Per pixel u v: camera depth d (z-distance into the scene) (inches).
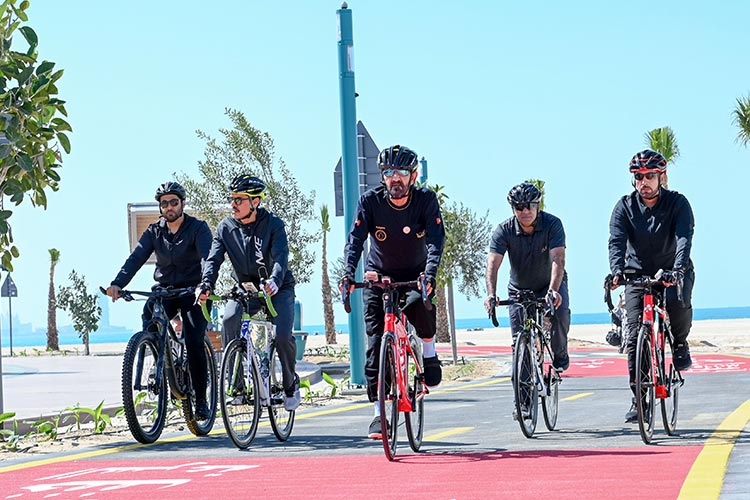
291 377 556.7
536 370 539.8
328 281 3757.4
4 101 591.5
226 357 514.9
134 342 555.5
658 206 507.8
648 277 495.2
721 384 884.0
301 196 1750.7
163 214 575.5
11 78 597.0
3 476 455.5
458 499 347.3
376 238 489.4
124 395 551.8
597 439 505.7
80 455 526.3
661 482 365.1
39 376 1379.2
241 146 1712.6
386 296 468.8
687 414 616.7
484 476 396.5
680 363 522.0
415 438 495.5
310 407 820.6
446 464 435.2
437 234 479.2
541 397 547.8
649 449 456.4
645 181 500.7
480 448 488.7
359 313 992.9
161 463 476.4
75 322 2935.5
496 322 545.3
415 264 494.6
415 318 483.8
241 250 549.6
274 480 408.8
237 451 515.8
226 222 555.5
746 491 339.0
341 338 4557.1
